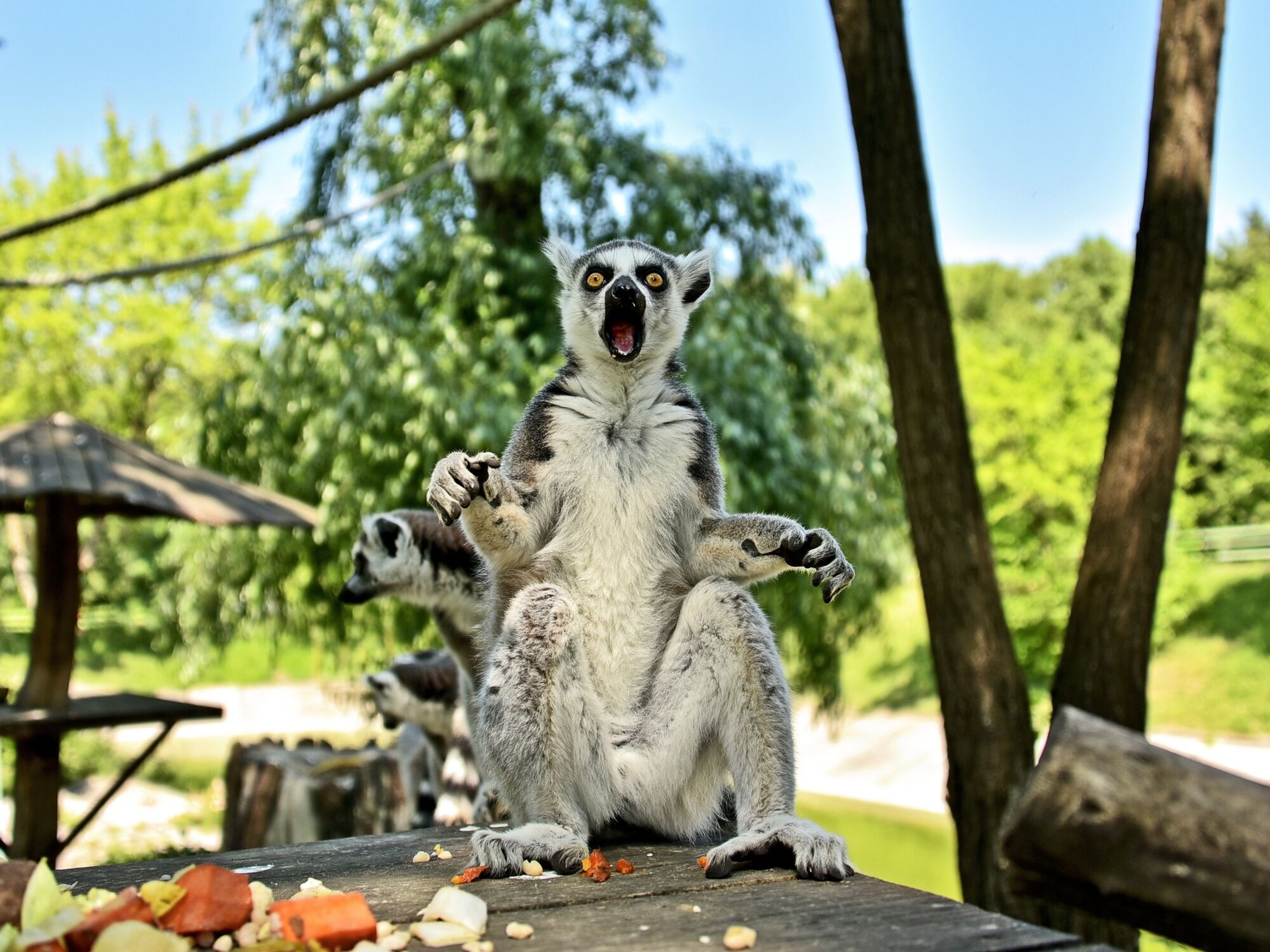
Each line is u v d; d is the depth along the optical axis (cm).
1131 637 102
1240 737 337
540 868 59
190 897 48
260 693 467
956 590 107
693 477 76
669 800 68
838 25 110
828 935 47
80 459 154
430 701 139
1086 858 40
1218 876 38
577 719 65
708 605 67
